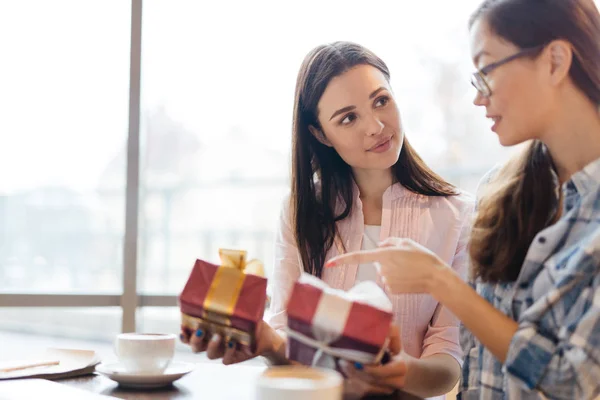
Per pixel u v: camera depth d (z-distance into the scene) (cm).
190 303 122
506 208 130
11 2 275
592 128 117
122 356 129
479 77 122
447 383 150
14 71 280
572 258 110
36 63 279
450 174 335
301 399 76
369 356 105
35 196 289
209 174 319
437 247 172
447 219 172
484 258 131
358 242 174
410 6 262
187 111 282
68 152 285
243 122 287
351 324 105
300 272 180
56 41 277
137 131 254
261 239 331
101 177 266
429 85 282
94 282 266
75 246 277
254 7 279
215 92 285
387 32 255
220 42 282
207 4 279
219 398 117
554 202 128
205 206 325
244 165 323
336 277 171
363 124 158
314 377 85
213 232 328
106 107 263
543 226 127
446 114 309
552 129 119
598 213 113
